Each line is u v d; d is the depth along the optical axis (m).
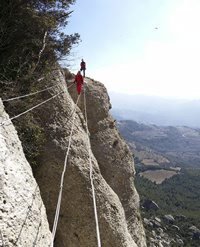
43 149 13.76
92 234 13.00
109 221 13.80
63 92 16.64
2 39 15.43
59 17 18.92
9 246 6.33
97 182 14.47
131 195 20.86
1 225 6.45
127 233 14.90
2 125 9.01
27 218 7.48
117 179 20.02
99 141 20.28
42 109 14.91
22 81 14.68
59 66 18.59
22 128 13.39
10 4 15.39
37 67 16.36
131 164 21.95
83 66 20.95
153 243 63.88
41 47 17.02
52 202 12.93
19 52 15.99
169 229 121.62
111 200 14.62
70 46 19.19
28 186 8.30
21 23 16.00
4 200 6.97
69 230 12.73
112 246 13.48
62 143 14.29
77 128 15.69
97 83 23.34
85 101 21.11
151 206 145.50
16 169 8.15
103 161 19.62
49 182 13.17
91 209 13.40
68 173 13.53
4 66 14.98
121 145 21.58
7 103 13.41
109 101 23.36
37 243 7.47
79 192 13.45
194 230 124.81
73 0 18.70
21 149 9.43
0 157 7.75
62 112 15.55
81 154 14.60
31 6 17.20
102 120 21.41
